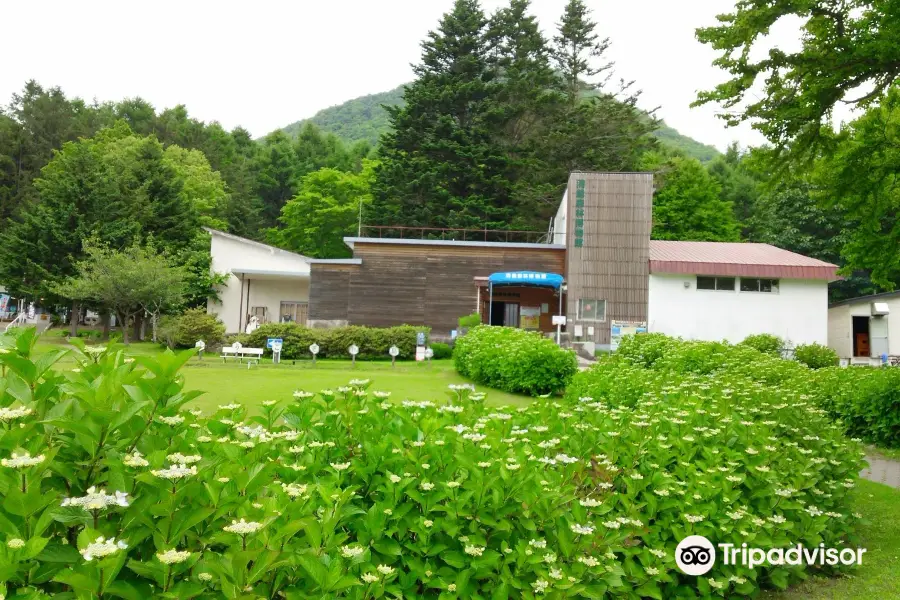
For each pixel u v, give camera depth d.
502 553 2.76
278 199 59.81
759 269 25.39
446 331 26.75
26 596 1.58
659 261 25.55
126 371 2.19
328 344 22.06
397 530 2.64
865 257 9.96
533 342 12.59
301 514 2.14
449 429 3.15
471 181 39.47
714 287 25.83
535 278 25.16
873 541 5.36
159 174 33.69
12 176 46.25
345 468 2.69
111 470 1.87
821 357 21.81
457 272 27.03
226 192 54.22
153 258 24.69
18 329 2.32
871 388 9.81
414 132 39.84
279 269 31.25
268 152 63.44
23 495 1.67
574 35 45.25
